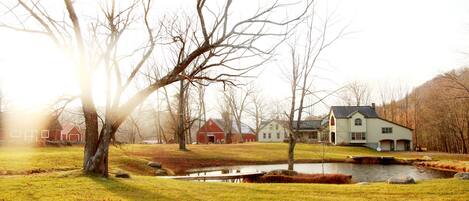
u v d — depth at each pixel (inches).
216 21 591.2
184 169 1576.0
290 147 1222.3
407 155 2464.3
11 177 700.0
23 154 1328.7
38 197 541.6
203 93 2741.1
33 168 1042.7
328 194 642.2
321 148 2746.1
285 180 1045.8
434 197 610.2
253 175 1090.7
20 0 615.5
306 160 2060.8
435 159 2098.9
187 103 2450.8
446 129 3464.6
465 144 3348.9
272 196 609.0
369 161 1996.8
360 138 3361.2
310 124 4025.6
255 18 553.3
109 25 701.3
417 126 4069.9
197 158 1856.5
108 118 731.4
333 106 3511.3
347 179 1039.0
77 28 671.1
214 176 1046.4
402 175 1440.7
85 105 724.7
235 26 563.8
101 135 732.0
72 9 661.3
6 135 2229.3
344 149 2785.4
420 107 4045.3
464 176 852.0
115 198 554.9
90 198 546.3
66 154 1381.6
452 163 1779.0
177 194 604.4
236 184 740.7
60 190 588.7
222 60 590.2
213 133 3966.5
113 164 1325.0
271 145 2723.9
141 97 713.6
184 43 662.5
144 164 1430.9
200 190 651.5
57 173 734.5
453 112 3235.7
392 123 3366.1
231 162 1857.8
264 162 1916.8
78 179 674.8
